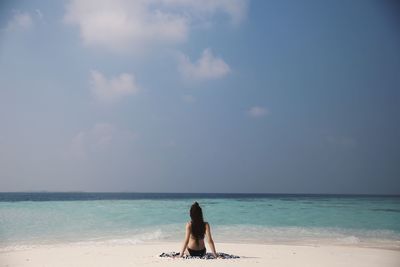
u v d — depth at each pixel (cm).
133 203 4447
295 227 2236
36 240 1698
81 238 1772
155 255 1208
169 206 3772
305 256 1220
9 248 1453
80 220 2438
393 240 1773
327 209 3594
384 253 1331
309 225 2339
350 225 2341
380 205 4531
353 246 1557
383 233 2017
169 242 1664
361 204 4884
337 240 1758
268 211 3284
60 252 1298
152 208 3444
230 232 2020
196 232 1120
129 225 2264
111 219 2525
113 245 1555
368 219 2667
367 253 1327
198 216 1124
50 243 1612
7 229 2014
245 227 2225
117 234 1911
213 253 1145
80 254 1242
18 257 1178
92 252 1295
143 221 2462
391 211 3369
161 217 2689
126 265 999
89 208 3353
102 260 1100
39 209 3169
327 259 1164
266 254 1260
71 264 1039
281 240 1748
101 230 2047
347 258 1194
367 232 2053
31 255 1227
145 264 1002
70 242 1645
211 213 3073
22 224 2198
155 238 1792
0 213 2803
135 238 1784
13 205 3725
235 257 1127
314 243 1653
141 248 1419
